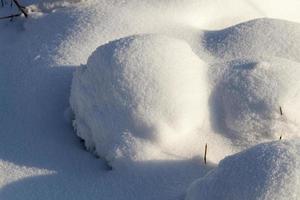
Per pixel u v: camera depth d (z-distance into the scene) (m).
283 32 3.11
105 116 2.54
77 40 3.20
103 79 2.59
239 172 2.04
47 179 2.46
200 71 2.69
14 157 2.60
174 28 3.29
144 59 2.59
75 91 2.72
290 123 2.53
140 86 2.52
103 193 2.37
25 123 2.81
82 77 2.69
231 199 1.99
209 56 3.05
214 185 2.07
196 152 2.49
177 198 2.29
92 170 2.50
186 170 2.42
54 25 3.39
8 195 2.38
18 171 2.51
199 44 3.16
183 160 2.45
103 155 2.54
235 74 2.66
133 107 2.49
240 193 1.98
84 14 3.38
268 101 2.54
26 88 3.01
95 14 3.36
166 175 2.40
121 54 2.61
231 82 2.64
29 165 2.54
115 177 2.43
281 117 2.53
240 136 2.56
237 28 3.17
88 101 2.62
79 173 2.49
